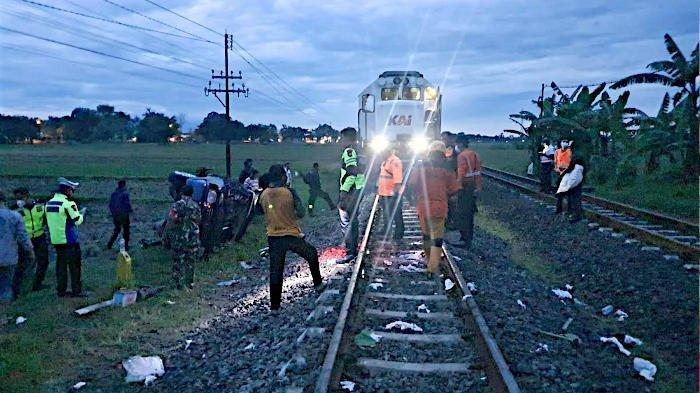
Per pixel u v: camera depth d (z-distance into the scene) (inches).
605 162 1072.8
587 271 446.9
